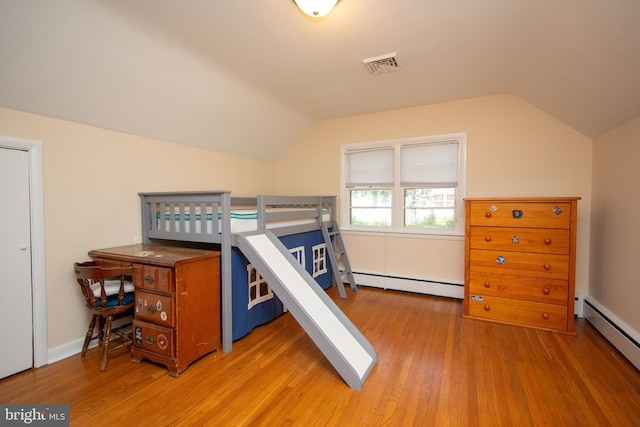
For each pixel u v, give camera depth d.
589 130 2.75
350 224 4.12
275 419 1.59
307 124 4.15
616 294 2.43
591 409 1.64
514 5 1.68
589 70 1.95
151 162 2.80
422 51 2.23
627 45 1.55
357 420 1.58
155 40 2.00
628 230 2.26
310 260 3.43
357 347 2.14
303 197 3.26
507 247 2.75
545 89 2.59
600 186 2.72
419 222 3.72
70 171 2.24
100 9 1.67
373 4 1.69
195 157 3.24
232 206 3.81
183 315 2.01
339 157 4.07
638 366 1.98
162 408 1.67
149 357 2.07
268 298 2.86
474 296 2.90
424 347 2.35
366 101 3.38
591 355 2.20
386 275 3.85
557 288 2.59
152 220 2.69
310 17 1.80
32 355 2.06
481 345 2.37
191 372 2.02
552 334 2.56
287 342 2.46
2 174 1.92
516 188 3.17
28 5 1.51
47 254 2.12
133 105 2.39
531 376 1.95
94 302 2.04
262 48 2.17
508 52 2.23
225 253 2.28
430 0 1.66
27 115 2.01
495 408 1.66
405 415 1.61
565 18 1.64
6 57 1.68
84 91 2.08
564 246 2.56
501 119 3.20
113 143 2.51
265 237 2.60
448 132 3.43
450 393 1.79
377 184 3.89
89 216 2.36
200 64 2.36
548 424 1.54
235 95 2.90
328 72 2.59
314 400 1.74
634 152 2.19
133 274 2.11
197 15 1.77
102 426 1.53
